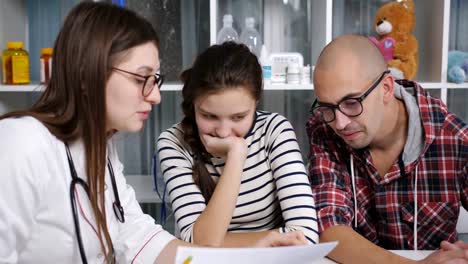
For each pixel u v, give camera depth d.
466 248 1.13
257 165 1.35
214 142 1.27
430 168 1.36
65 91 0.95
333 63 1.21
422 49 2.24
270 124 1.36
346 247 1.21
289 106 2.45
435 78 2.11
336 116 1.22
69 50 0.93
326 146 1.43
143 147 2.48
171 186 1.33
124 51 0.94
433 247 1.40
